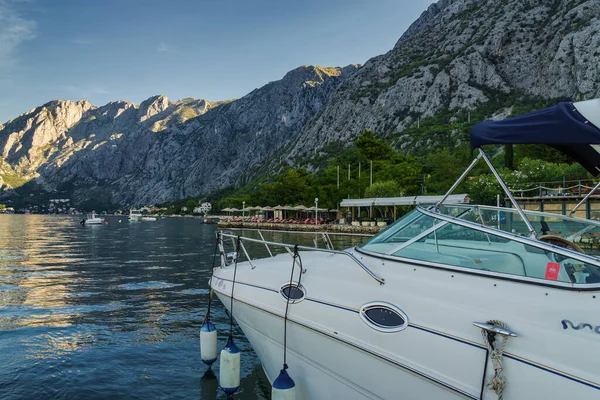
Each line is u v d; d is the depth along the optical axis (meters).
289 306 5.43
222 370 6.34
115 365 8.03
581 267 3.88
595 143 3.79
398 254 4.93
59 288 16.00
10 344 9.24
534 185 30.58
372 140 85.06
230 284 6.52
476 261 4.44
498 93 146.00
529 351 3.68
